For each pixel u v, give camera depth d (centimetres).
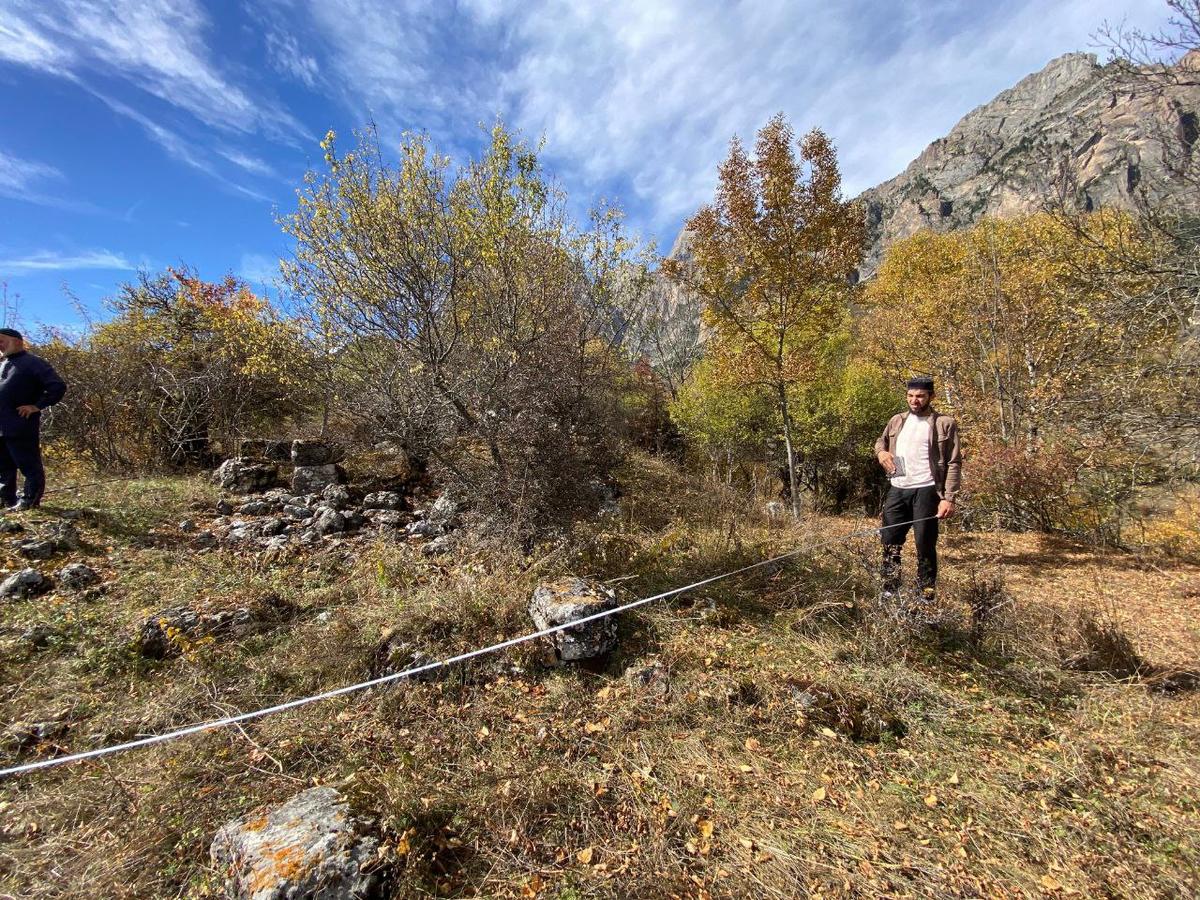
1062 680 328
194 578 400
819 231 959
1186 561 641
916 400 429
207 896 174
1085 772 246
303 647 314
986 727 282
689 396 1611
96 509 519
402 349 493
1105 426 666
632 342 824
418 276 463
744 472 1527
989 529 902
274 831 180
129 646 306
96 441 760
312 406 927
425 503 656
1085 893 188
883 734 274
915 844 208
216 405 844
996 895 187
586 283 630
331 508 567
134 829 199
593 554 450
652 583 425
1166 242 603
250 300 963
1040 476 841
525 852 197
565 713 277
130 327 891
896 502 436
